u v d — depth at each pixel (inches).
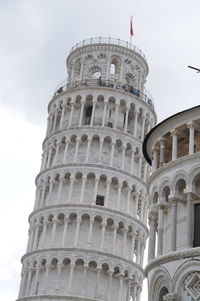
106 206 3582.7
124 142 3836.1
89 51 4259.4
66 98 4018.2
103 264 3427.7
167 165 1985.7
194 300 1684.3
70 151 3831.2
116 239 3560.5
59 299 3243.1
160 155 2113.7
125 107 3971.5
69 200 3592.5
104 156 3769.7
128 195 3708.2
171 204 1921.8
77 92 3988.7
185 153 2046.0
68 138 3838.6
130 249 3590.1
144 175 3900.1
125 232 3582.7
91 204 3545.8
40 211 3641.7
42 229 3617.1
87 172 3673.7
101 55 4234.7
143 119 4018.2
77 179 3703.3
